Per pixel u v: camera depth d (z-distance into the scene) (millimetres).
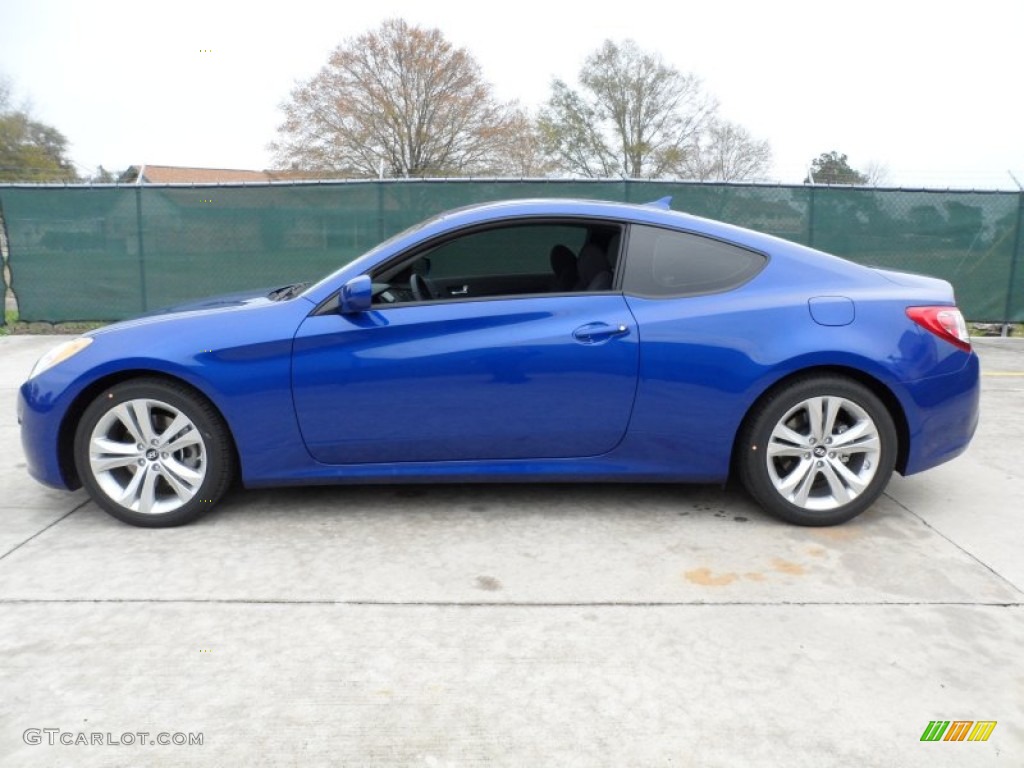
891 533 3459
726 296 3430
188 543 3332
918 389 3400
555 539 3379
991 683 2328
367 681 2330
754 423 3430
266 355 3338
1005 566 3125
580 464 3508
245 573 3043
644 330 3359
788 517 3488
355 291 3271
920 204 9562
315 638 2568
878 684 2318
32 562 3139
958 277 9703
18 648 2492
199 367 3307
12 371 7293
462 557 3195
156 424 3490
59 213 9211
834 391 3391
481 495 3922
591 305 3410
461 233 3553
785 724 2139
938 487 4113
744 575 3031
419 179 9258
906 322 3422
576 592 2891
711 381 3365
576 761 1993
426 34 32156
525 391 3377
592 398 3393
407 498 3883
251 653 2477
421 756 2012
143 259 9320
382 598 2842
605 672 2381
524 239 3893
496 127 33312
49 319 9398
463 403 3387
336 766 1974
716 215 9469
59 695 2252
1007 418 5664
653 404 3398
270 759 1996
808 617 2711
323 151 32750
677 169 33406
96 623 2654
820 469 3449
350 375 3348
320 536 3410
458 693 2273
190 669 2383
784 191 9461
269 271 9367
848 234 9578
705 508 3746
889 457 3439
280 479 3477
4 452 4742
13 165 31656
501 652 2486
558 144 34500
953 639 2570
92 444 3430
